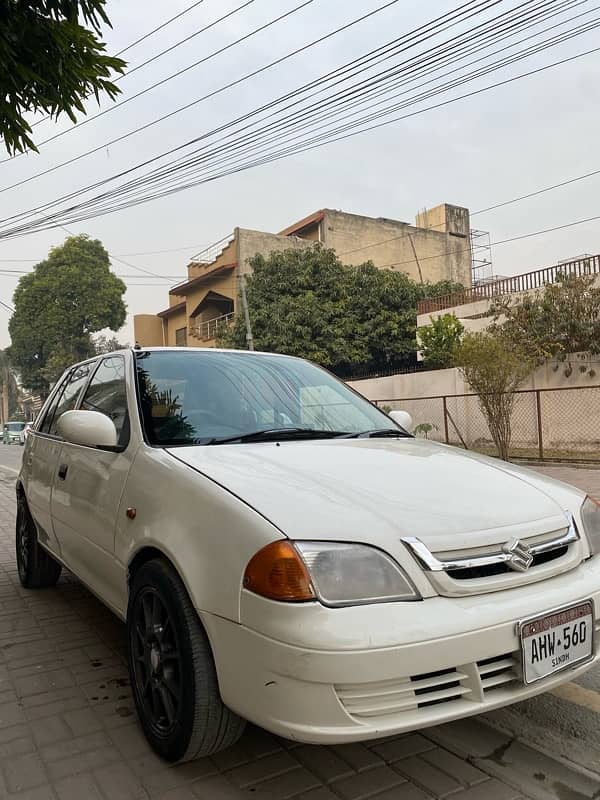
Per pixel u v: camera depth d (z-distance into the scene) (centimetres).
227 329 2689
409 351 2491
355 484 227
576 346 1442
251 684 190
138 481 261
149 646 241
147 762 235
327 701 178
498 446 1352
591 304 1420
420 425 1705
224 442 280
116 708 280
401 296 2530
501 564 209
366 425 342
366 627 180
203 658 211
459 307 1917
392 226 3294
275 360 378
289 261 2519
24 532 468
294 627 180
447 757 238
